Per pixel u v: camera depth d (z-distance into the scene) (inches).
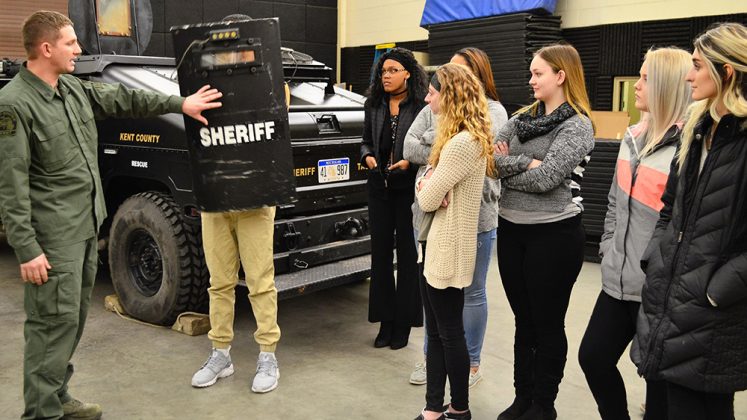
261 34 118.9
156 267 166.6
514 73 267.1
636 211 95.0
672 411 82.9
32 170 103.7
